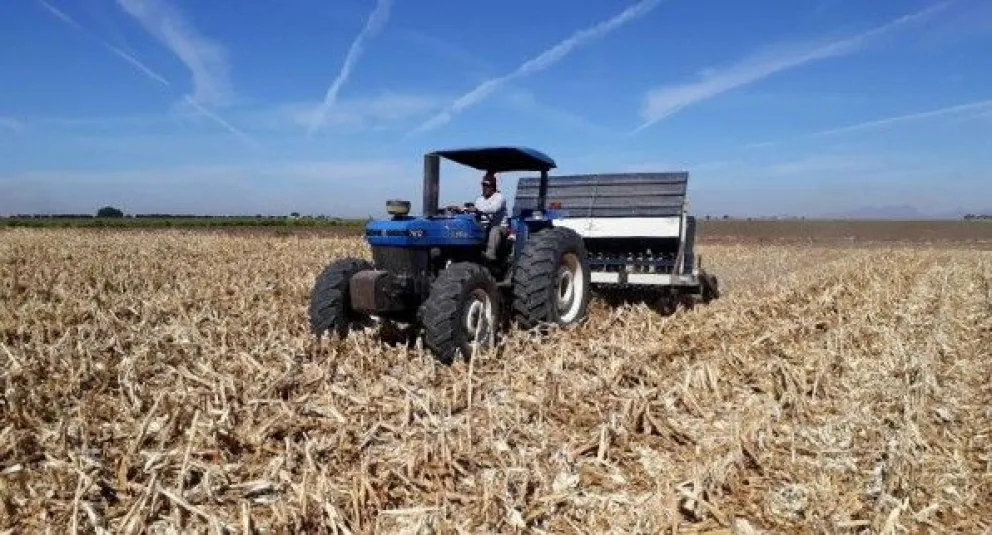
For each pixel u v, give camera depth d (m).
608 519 3.90
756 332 8.41
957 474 4.49
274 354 6.56
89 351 6.39
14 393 5.20
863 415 5.38
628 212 10.84
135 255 16.92
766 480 4.42
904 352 7.10
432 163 7.65
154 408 4.79
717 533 3.83
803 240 43.09
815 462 4.60
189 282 11.41
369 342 6.72
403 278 6.82
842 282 13.57
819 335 8.53
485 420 5.02
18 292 10.79
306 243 22.62
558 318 8.02
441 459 4.42
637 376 6.23
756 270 19.30
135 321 8.40
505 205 8.00
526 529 3.81
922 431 5.12
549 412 5.30
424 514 3.81
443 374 6.24
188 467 4.20
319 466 4.36
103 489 4.12
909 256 24.12
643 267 10.76
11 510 3.88
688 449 4.84
